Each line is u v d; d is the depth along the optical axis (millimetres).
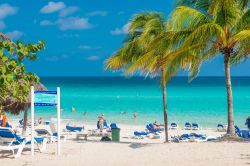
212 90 103312
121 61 19625
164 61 15109
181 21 14641
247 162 9992
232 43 15398
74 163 10852
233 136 15320
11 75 5211
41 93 12211
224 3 14750
